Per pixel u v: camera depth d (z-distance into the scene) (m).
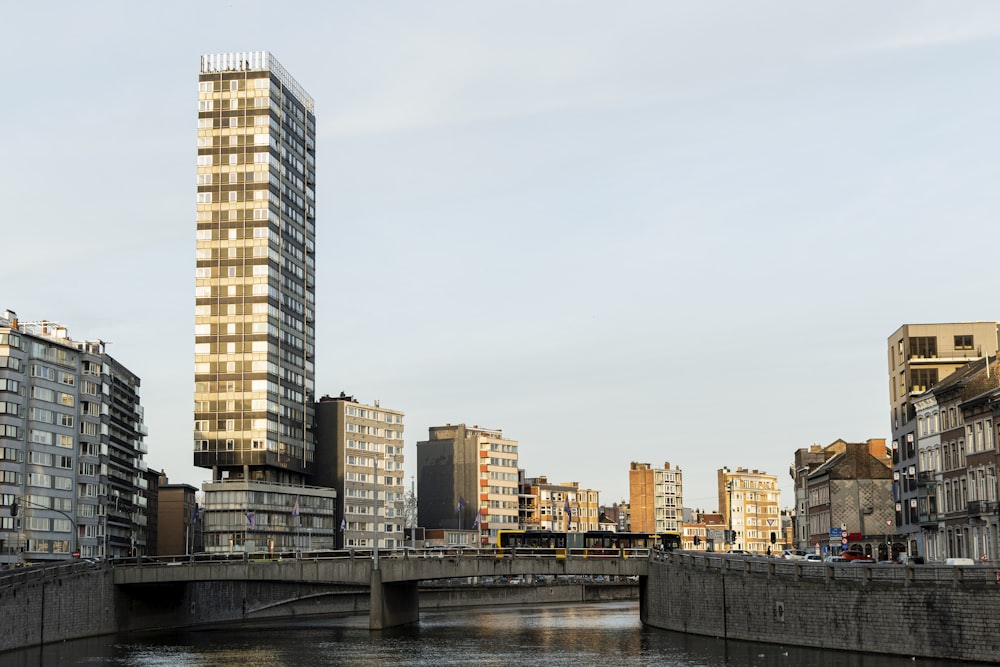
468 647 110.19
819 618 91.75
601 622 146.88
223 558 152.00
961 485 121.56
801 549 199.88
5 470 169.88
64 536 182.00
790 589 95.88
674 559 121.12
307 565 132.75
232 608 161.75
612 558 129.50
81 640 121.06
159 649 110.50
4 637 106.50
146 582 131.25
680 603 118.62
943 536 127.06
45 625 115.25
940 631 78.31
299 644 115.94
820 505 189.50
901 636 81.94
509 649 106.81
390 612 139.00
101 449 195.88
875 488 179.00
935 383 141.75
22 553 171.75
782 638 97.06
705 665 85.19
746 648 97.06
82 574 123.88
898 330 148.25
